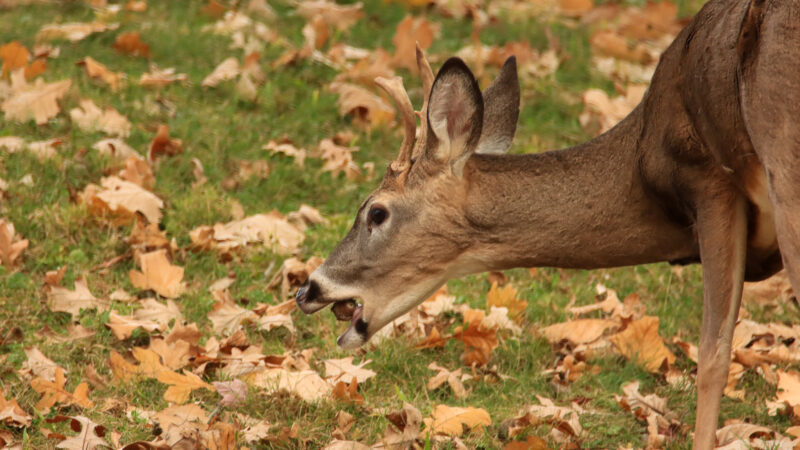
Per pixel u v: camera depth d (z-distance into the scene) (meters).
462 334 10.51
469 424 9.19
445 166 8.32
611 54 17.95
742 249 7.91
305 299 8.87
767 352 10.83
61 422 8.95
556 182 8.35
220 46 16.97
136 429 8.88
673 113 7.96
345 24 18.20
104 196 12.23
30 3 17.81
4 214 12.03
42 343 10.16
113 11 17.66
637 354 10.56
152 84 15.33
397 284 8.66
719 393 7.92
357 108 15.28
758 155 7.29
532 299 11.70
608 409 9.80
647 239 8.40
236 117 14.94
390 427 9.09
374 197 8.61
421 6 19.25
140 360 9.76
